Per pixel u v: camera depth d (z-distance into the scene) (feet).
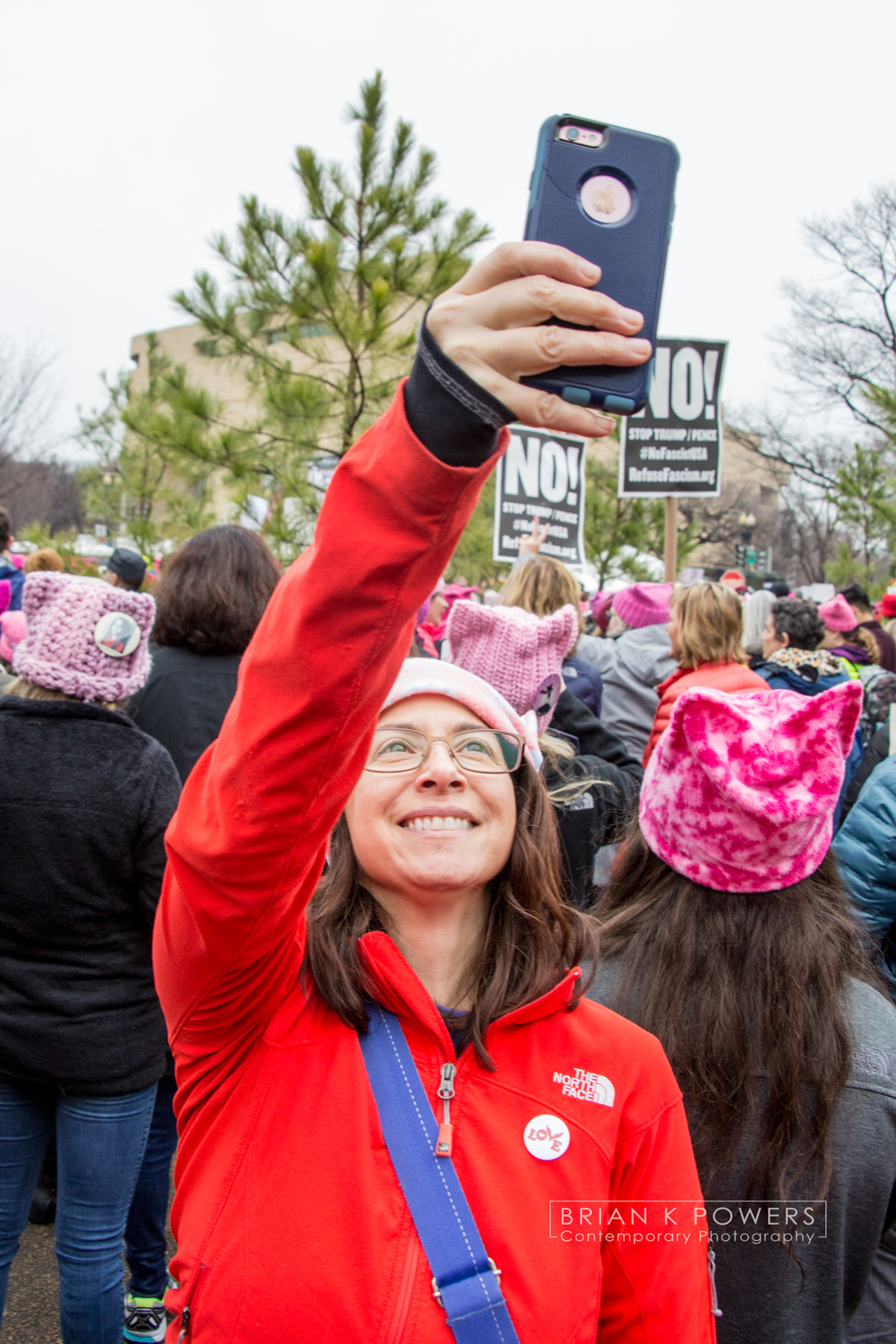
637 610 15.10
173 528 38.27
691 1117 4.70
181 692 8.57
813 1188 4.58
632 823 5.59
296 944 3.64
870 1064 4.72
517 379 2.23
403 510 2.31
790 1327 4.61
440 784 3.77
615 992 5.03
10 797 6.22
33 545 45.21
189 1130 3.66
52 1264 9.12
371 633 2.47
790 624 14.34
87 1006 6.35
